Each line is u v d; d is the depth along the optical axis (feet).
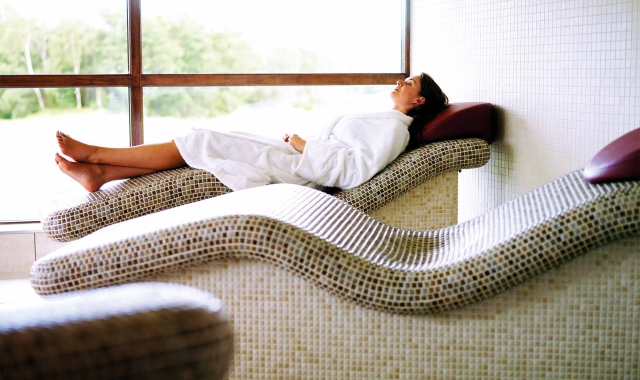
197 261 6.46
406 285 6.28
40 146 13.28
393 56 14.64
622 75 8.66
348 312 6.55
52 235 9.79
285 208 7.59
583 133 9.40
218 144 10.49
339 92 14.38
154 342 2.85
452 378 6.55
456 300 6.23
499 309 6.48
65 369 2.72
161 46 13.56
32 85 13.09
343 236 7.11
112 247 6.56
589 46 9.21
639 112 8.41
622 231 6.00
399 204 10.80
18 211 13.33
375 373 6.59
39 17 13.00
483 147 10.86
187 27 13.62
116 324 2.82
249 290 6.61
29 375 2.67
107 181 10.46
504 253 6.15
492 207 11.80
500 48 11.28
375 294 6.30
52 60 13.14
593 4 9.11
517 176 11.00
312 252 6.36
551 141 10.12
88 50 13.26
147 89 13.58
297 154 10.98
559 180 7.41
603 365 6.44
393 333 6.55
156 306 2.93
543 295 6.43
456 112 11.03
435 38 13.50
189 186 10.02
